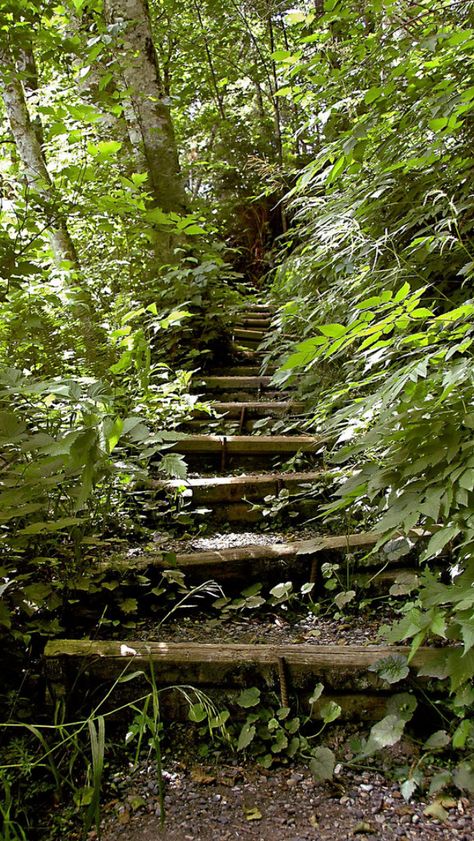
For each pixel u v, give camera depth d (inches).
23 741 55.1
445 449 51.8
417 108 81.1
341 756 56.2
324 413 91.9
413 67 78.1
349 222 107.6
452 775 51.5
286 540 90.9
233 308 164.6
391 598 76.2
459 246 86.3
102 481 77.1
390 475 56.4
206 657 61.6
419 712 58.1
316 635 70.7
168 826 48.9
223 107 332.8
